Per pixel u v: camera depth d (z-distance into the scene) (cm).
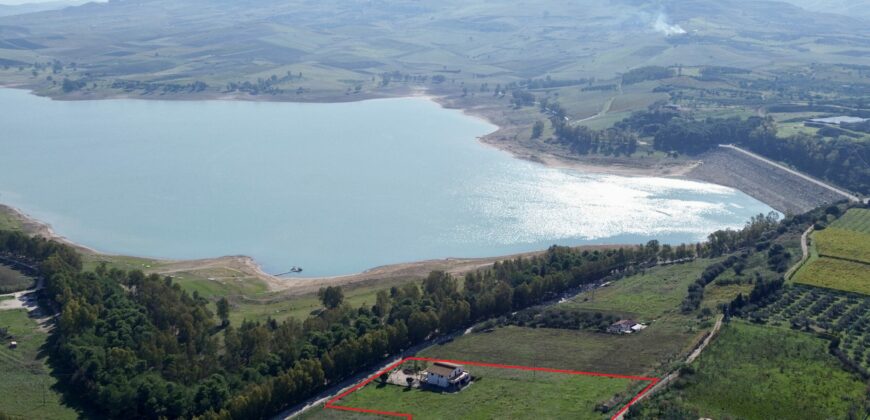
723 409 16212
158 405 18475
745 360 18538
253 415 18188
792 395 16712
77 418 18712
